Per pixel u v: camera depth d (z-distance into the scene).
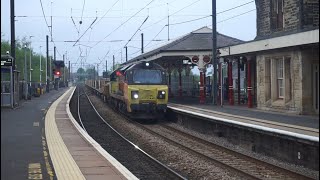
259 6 26.38
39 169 11.16
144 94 27.25
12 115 27.28
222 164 13.88
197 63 34.28
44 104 38.72
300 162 13.67
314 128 15.37
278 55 23.30
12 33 32.56
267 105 24.56
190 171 13.52
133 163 14.64
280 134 14.39
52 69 88.38
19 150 14.23
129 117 29.56
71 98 52.16
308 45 20.00
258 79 25.55
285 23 23.39
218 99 34.19
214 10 29.22
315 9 21.91
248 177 12.09
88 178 10.12
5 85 31.89
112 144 19.06
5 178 10.10
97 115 33.25
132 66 27.91
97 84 67.12
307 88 21.03
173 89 50.22
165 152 16.95
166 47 35.44
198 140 19.80
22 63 70.75
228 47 28.16
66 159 12.62
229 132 19.30
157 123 27.97
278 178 12.11
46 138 17.16
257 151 16.59
